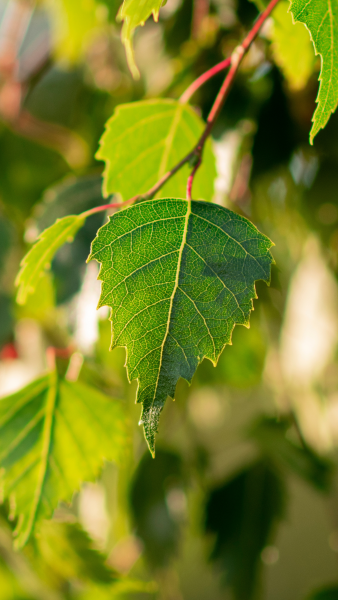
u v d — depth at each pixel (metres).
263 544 0.53
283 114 0.44
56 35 0.58
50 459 0.35
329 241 0.50
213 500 0.55
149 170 0.33
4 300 0.49
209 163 0.34
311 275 0.62
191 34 0.47
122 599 0.52
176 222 0.28
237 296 0.27
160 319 0.27
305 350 0.64
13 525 0.39
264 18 0.30
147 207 0.28
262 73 0.43
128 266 0.27
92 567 0.42
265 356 0.57
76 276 0.38
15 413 0.35
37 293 0.49
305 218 0.49
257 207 0.47
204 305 0.27
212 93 0.44
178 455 0.56
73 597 0.51
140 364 0.27
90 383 0.42
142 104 0.33
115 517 0.61
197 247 0.27
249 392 0.70
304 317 0.63
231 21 0.45
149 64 0.54
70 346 0.37
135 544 0.56
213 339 0.27
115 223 0.27
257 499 0.55
